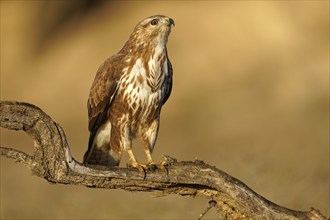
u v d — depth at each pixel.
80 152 50.66
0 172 42.97
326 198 26.52
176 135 52.97
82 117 63.28
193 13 66.69
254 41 62.69
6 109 16.11
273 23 63.69
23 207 32.56
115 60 21.70
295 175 28.97
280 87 57.25
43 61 74.50
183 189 17.86
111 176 17.09
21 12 81.06
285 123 50.66
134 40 21.56
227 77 60.09
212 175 17.45
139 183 17.47
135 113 21.56
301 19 63.69
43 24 78.06
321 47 61.12
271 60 60.69
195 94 58.62
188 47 63.03
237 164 29.61
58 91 67.88
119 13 73.69
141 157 44.06
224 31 64.00
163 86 21.75
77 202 29.70
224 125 52.59
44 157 16.50
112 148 22.02
